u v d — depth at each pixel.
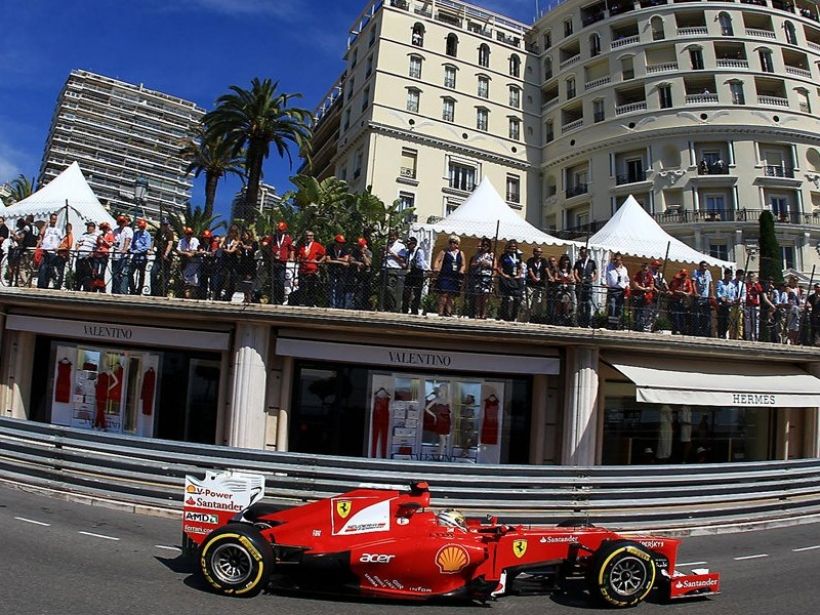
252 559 6.43
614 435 15.02
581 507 10.30
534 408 14.20
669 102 44.59
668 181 43.31
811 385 15.42
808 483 12.40
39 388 14.94
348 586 6.60
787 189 42.28
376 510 6.86
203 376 14.45
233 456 9.85
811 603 7.04
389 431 13.90
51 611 5.48
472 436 14.10
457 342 13.52
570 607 6.85
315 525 6.79
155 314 13.22
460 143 47.78
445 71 48.41
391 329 12.58
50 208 18.64
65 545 7.67
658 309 14.09
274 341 13.34
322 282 12.68
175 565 7.34
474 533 7.02
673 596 7.06
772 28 45.62
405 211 34.59
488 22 53.16
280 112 33.06
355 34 53.56
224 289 12.86
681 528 10.71
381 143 44.91
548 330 12.95
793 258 41.28
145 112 135.00
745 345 14.60
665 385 13.38
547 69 52.91
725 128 42.53
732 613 6.69
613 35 48.22
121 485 10.00
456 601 6.86
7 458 10.90
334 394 14.01
